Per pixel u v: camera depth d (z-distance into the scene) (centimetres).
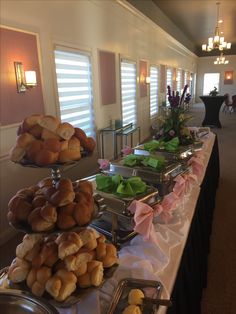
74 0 351
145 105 723
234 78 1561
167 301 76
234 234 259
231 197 342
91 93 420
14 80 258
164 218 120
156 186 138
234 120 1018
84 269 72
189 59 1376
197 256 149
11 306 65
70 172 372
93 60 414
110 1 450
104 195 113
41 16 291
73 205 69
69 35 346
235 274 205
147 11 638
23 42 266
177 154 174
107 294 83
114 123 509
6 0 242
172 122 219
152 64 752
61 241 72
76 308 76
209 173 253
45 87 307
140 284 85
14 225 68
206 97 847
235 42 1359
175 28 964
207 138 316
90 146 74
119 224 115
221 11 751
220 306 175
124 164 154
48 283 68
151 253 102
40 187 75
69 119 371
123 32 524
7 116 253
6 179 261
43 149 65
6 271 89
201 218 174
